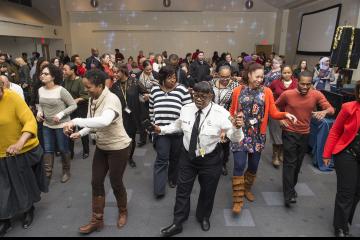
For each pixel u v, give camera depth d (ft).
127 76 12.66
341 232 7.84
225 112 7.20
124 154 7.74
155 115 9.57
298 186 11.03
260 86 8.87
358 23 26.40
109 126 7.35
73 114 12.89
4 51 37.88
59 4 44.98
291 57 43.24
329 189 10.82
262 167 12.86
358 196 7.82
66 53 46.98
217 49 48.62
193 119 7.30
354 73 21.35
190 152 7.25
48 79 10.06
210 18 47.50
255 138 8.88
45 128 10.66
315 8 36.09
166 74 9.39
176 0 46.68
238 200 8.83
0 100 7.38
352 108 7.16
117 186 8.04
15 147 7.10
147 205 9.61
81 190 10.65
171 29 47.96
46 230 8.31
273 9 46.75
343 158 7.38
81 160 13.51
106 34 48.29
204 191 7.82
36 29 38.86
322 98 9.15
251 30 47.88
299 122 9.08
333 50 15.07
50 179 11.23
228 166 12.92
